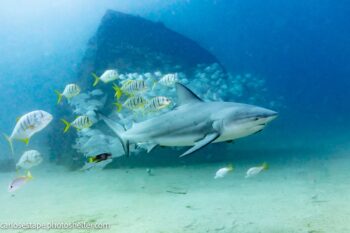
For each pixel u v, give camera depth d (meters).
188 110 6.07
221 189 9.82
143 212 7.64
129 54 19.98
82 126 7.90
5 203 9.78
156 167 14.66
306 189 9.06
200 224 6.52
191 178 11.89
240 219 6.70
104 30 20.25
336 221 6.19
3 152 25.08
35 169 17.06
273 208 7.37
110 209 8.09
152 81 13.98
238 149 19.86
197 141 5.92
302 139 23.42
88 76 18.89
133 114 12.87
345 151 16.44
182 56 22.06
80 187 11.56
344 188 8.80
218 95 18.59
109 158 5.92
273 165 13.74
